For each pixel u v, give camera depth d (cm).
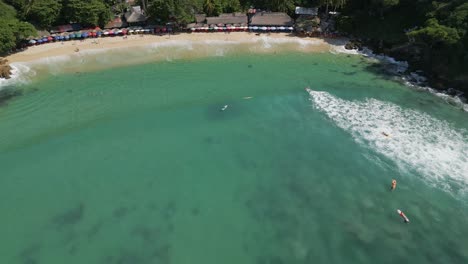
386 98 5144
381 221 3222
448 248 2978
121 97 5125
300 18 7575
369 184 3616
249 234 3097
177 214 3262
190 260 2877
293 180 3669
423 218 3247
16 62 5966
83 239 3016
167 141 4162
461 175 3703
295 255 2919
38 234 3048
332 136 4300
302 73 5922
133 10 7594
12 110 4794
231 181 3641
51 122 4534
